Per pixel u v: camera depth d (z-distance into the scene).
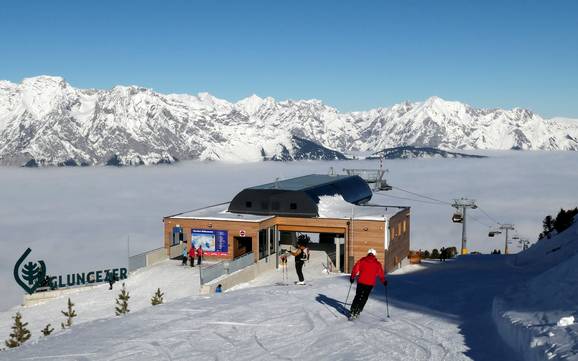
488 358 8.82
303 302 14.29
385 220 41.72
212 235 44.25
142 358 9.43
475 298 16.03
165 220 45.41
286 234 50.41
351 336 10.50
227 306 13.76
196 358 9.38
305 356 9.34
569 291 10.05
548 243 44.25
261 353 9.60
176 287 37.44
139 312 13.38
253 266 39.72
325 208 47.72
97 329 11.73
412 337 10.37
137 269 42.12
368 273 12.30
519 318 9.55
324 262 44.88
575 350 7.12
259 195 47.03
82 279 42.41
